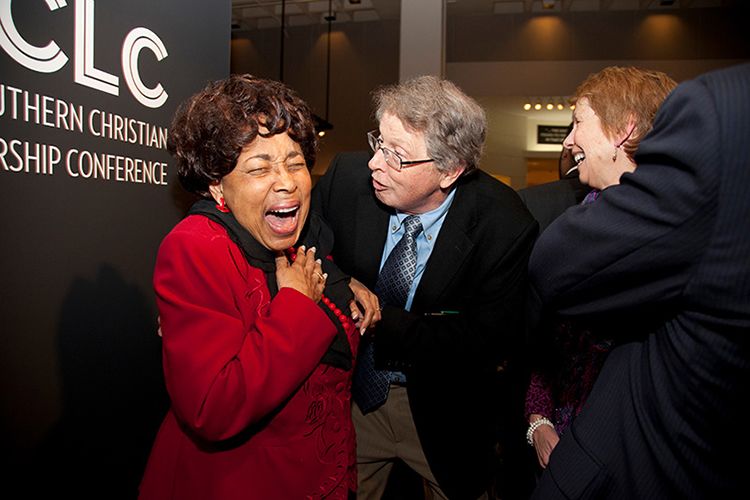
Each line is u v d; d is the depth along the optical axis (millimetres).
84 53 1042
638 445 844
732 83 673
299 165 978
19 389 953
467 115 1235
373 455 1585
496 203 1405
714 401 747
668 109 733
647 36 6570
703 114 675
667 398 797
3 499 937
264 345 886
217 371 850
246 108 911
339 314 1102
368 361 1490
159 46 1241
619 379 897
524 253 1369
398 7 6902
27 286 953
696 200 682
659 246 729
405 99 1237
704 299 711
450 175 1282
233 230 957
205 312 866
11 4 900
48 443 1016
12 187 914
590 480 876
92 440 1122
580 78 6734
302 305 934
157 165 1262
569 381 1233
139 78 1186
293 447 981
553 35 6789
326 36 7445
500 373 1657
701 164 672
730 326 697
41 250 975
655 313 813
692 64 6488
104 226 1113
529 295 1149
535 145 8320
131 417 1234
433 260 1361
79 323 1068
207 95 945
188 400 847
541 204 1633
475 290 1391
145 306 1252
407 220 1398
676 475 802
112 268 1143
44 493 1015
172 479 998
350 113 7406
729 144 655
